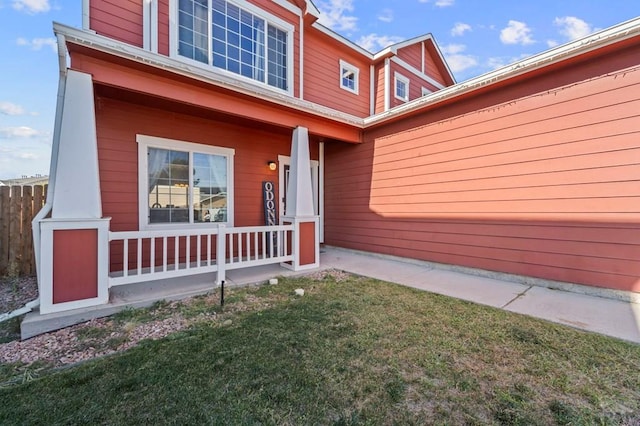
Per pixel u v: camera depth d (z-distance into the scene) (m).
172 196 5.44
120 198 4.86
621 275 3.54
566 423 1.62
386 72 8.74
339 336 2.65
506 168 4.52
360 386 1.94
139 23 4.69
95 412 1.69
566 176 3.94
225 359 2.25
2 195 4.72
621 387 1.93
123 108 4.86
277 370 2.11
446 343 2.53
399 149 6.12
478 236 4.87
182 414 1.68
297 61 6.75
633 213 3.45
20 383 1.96
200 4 5.22
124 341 2.58
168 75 3.89
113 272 4.82
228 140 6.12
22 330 2.72
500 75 4.29
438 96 5.06
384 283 4.45
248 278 4.54
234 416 1.67
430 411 1.72
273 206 6.78
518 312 3.24
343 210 7.55
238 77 5.69
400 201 6.13
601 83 3.65
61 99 3.56
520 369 2.14
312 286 4.27
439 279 4.68
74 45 3.16
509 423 1.62
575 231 3.88
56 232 3.02
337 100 8.02
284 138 7.02
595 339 2.58
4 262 4.73
